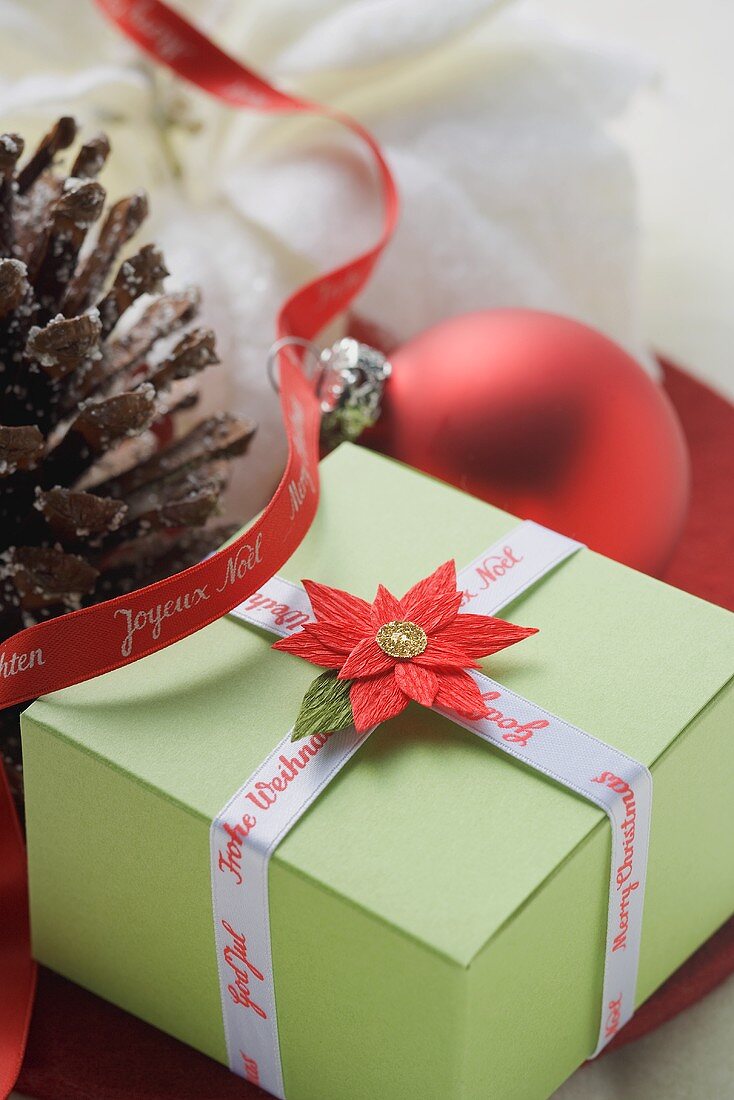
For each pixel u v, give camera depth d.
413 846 0.37
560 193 0.52
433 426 0.46
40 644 0.39
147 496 0.44
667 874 0.41
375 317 0.51
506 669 0.40
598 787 0.38
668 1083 0.42
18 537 0.43
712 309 0.61
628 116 0.68
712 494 0.52
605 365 0.46
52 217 0.42
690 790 0.40
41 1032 0.42
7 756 0.44
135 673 0.41
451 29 0.50
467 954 0.36
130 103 0.51
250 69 0.52
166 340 0.48
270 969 0.39
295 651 0.40
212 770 0.39
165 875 0.39
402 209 0.50
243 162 0.52
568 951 0.39
